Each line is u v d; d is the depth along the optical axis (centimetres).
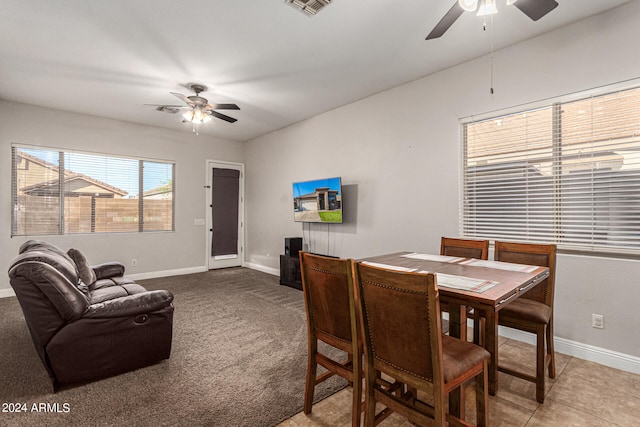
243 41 280
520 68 283
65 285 209
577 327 255
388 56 307
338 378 225
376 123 405
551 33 265
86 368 213
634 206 232
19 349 267
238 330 312
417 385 132
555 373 228
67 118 470
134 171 536
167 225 573
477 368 147
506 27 259
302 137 524
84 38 273
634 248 232
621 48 233
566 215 263
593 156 249
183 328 316
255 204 643
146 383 216
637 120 230
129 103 435
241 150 672
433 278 120
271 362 247
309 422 178
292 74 346
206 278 547
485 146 310
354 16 244
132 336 229
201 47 290
